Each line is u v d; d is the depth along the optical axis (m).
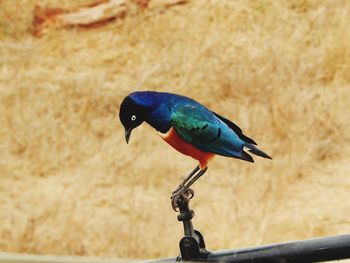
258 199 17.33
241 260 4.03
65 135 19.28
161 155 18.44
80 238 17.38
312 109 18.59
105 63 20.11
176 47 19.94
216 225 17.02
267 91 18.92
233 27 19.88
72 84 19.83
